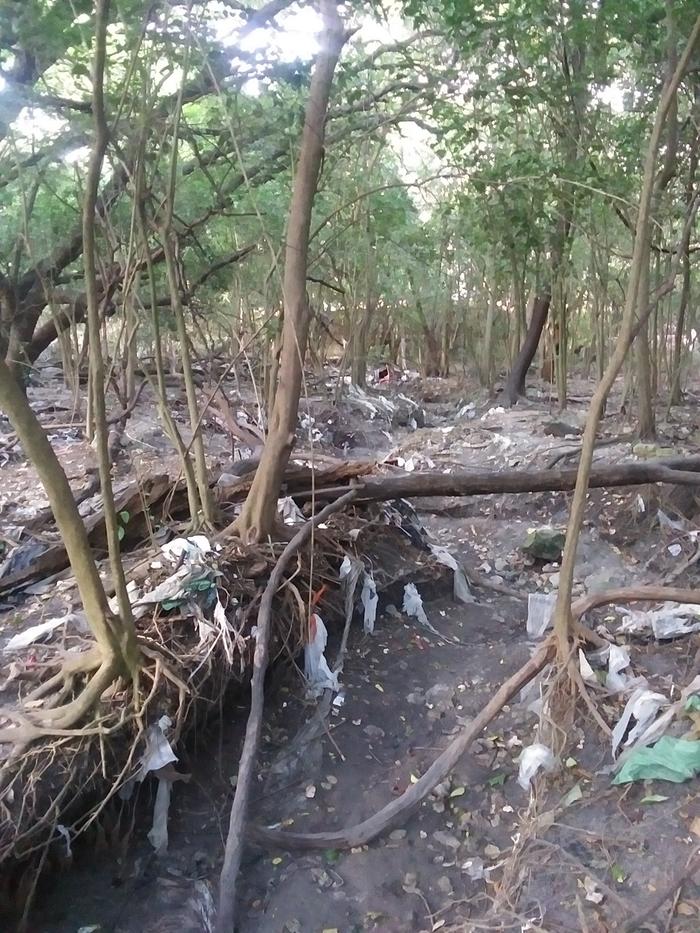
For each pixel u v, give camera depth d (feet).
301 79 16.19
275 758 13.19
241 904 10.69
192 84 15.94
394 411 37.58
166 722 11.32
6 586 14.55
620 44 21.42
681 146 25.05
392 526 18.93
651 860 10.09
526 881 10.25
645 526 20.47
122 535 15.01
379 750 13.43
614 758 11.87
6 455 25.55
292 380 14.99
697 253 34.47
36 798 9.84
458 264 46.14
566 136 24.12
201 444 16.17
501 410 35.65
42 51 13.94
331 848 11.41
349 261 37.93
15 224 24.14
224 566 14.30
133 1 12.71
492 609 17.84
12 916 9.89
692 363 41.52
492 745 13.01
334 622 16.11
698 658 13.66
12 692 11.37
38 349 27.20
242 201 24.99
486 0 17.15
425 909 10.43
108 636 10.73
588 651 13.51
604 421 31.83
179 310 15.51
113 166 16.38
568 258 32.09
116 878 10.91
